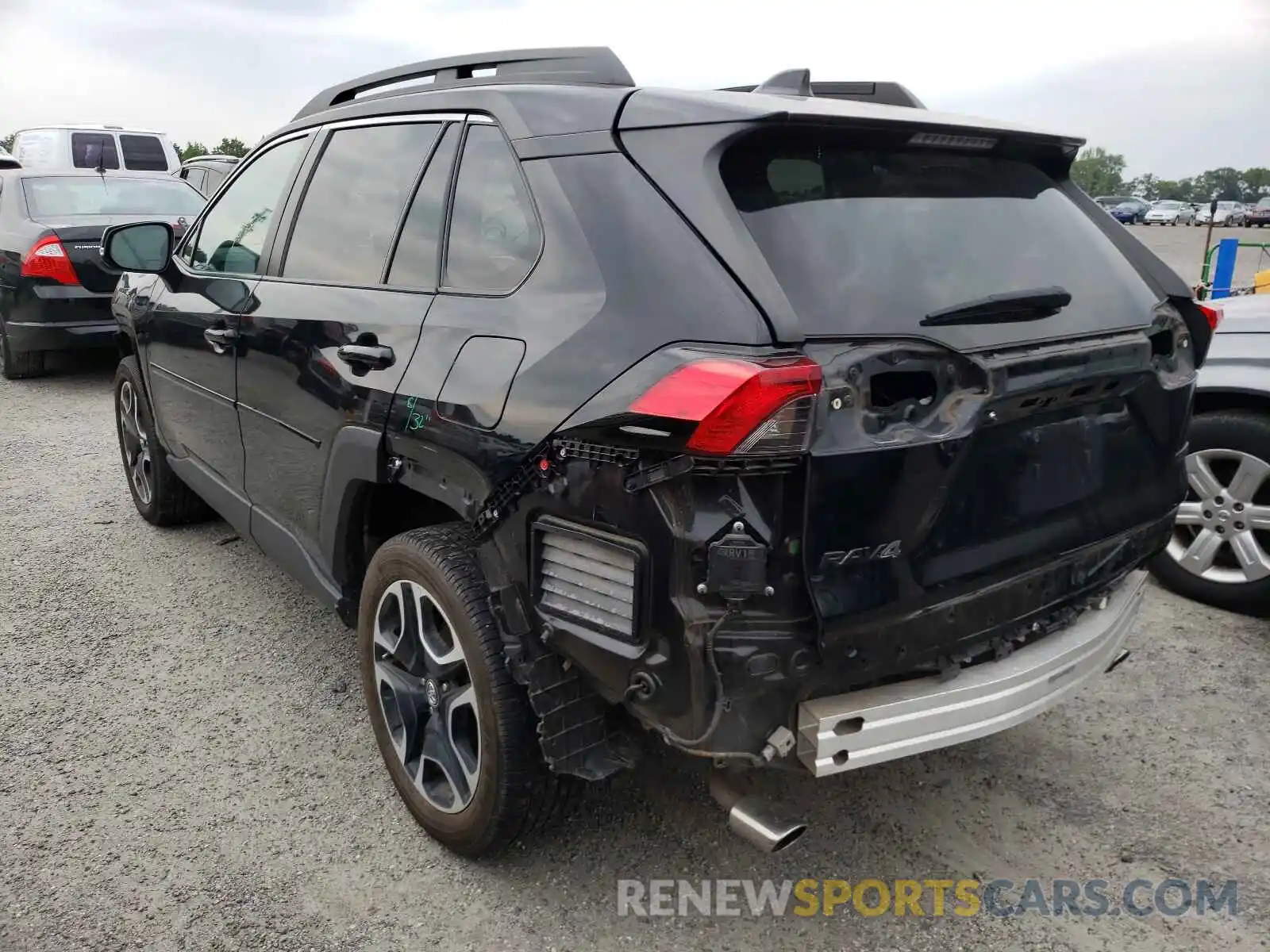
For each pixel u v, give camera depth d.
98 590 4.37
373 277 2.89
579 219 2.22
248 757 3.13
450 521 2.82
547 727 2.26
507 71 2.75
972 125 2.36
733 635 1.90
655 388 1.90
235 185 3.99
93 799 2.91
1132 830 2.79
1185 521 4.14
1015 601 2.26
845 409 1.89
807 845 2.73
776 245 2.01
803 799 2.93
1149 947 2.37
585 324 2.11
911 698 2.09
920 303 2.07
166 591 4.36
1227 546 4.13
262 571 4.59
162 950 2.35
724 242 1.96
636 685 2.03
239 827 2.79
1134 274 2.70
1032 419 2.22
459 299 2.51
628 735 2.40
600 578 2.07
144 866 2.63
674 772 3.02
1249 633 3.92
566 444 2.07
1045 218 2.55
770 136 2.10
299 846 2.72
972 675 2.21
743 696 1.93
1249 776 3.03
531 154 2.40
